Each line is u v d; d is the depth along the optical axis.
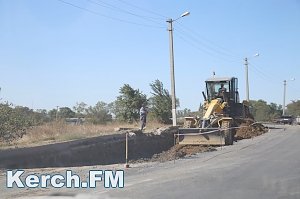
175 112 36.66
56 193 12.28
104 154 23.98
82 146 22.27
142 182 13.76
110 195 11.79
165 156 22.73
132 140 27.62
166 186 12.93
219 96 35.66
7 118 21.89
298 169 16.30
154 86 51.81
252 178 14.30
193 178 14.38
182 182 13.62
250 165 17.53
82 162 21.50
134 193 11.95
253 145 27.23
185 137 28.58
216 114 31.97
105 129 32.00
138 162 20.17
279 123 76.75
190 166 17.75
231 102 36.69
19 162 17.77
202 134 28.03
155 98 51.38
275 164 17.75
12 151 17.70
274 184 13.18
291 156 20.56
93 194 12.02
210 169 16.59
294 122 78.19
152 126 39.41
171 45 36.94
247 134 35.78
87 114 55.47
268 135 37.31
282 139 32.03
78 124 35.75
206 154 22.81
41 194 12.17
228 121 30.33
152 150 29.75
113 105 56.28
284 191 12.11
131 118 52.31
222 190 12.24
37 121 28.14
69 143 21.45
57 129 28.25
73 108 61.88
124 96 53.06
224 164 18.08
